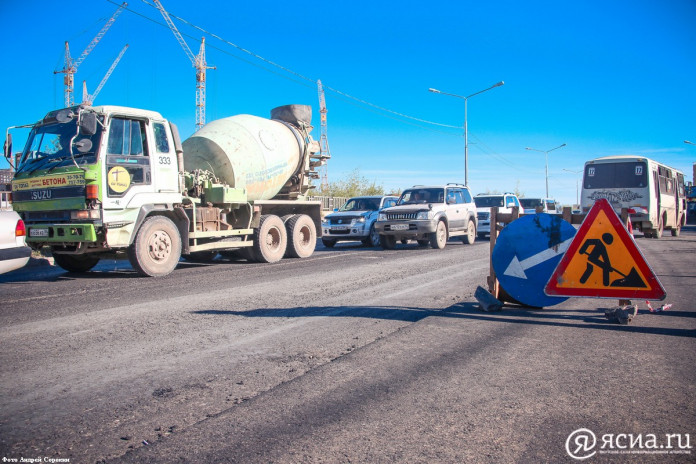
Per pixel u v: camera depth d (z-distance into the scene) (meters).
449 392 3.60
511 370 4.07
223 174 12.09
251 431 3.01
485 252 14.87
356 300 7.11
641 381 3.82
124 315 6.17
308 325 5.62
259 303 6.92
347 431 3.00
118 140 9.34
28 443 2.88
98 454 2.75
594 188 21.53
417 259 12.89
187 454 2.75
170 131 10.31
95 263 11.02
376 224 16.83
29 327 5.56
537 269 6.20
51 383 3.82
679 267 10.97
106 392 3.64
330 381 3.83
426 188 17.70
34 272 10.89
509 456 2.72
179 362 4.33
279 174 13.23
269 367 4.18
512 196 26.14
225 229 11.66
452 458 2.70
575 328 5.45
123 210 9.34
